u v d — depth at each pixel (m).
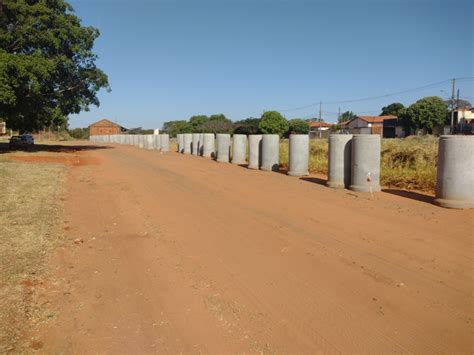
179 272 5.95
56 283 5.58
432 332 4.17
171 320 4.58
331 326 4.33
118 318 4.64
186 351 3.97
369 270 5.79
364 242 7.05
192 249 6.96
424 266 5.88
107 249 7.05
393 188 13.14
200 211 9.81
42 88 34.47
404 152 17.59
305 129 78.75
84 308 4.88
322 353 3.87
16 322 4.51
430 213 9.01
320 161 20.41
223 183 14.56
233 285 5.44
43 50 34.16
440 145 9.80
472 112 60.09
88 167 21.55
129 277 5.81
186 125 85.56
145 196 12.05
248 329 4.34
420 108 62.97
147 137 48.47
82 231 8.20
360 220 8.55
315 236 7.47
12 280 5.58
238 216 9.19
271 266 6.06
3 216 9.16
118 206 10.68
